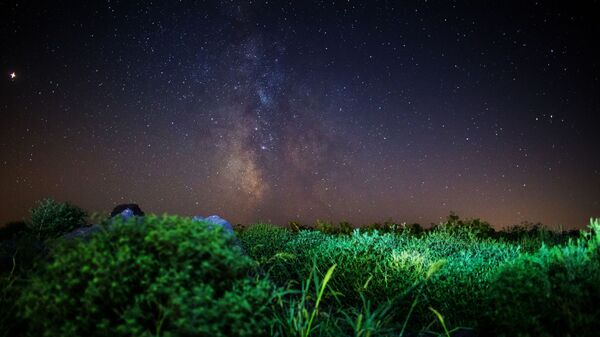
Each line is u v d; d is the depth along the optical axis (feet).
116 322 9.26
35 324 9.14
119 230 10.52
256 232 29.94
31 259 14.52
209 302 9.47
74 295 9.31
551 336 10.34
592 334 10.05
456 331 15.10
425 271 18.75
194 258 10.18
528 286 11.12
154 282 9.60
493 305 12.42
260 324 10.35
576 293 10.65
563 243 26.78
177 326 8.84
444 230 31.09
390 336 14.34
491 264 19.40
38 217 24.66
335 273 20.52
